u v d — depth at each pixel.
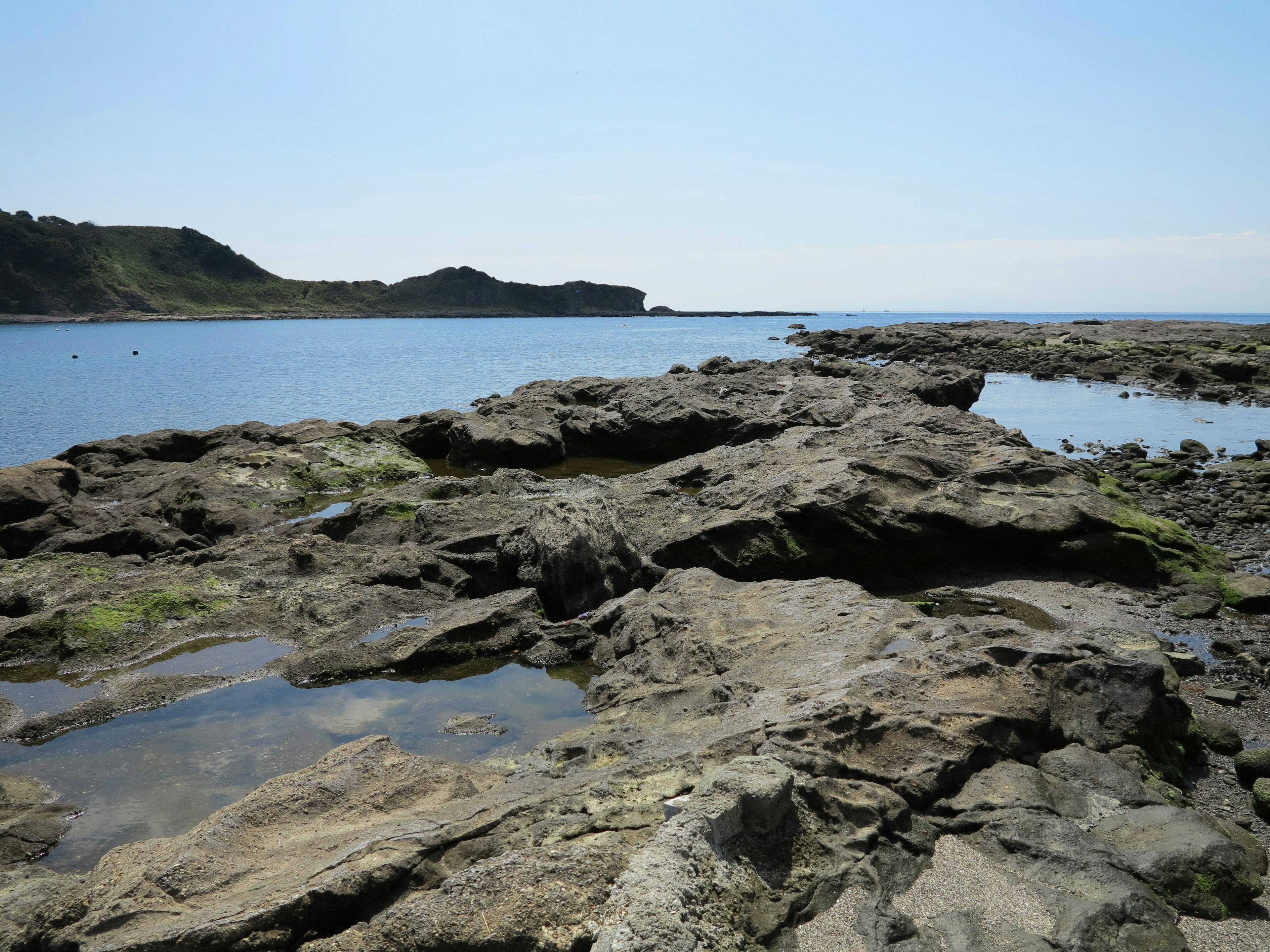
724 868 5.15
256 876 5.54
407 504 16.06
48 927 5.19
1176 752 7.80
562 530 12.45
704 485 18.55
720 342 104.75
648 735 7.72
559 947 4.67
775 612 10.74
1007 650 8.23
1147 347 56.38
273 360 73.44
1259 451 24.17
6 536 16.11
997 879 5.66
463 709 9.34
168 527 16.62
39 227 199.00
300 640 11.09
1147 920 5.20
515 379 55.38
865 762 6.65
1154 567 13.40
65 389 48.69
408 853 5.54
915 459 15.10
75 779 7.88
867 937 5.01
